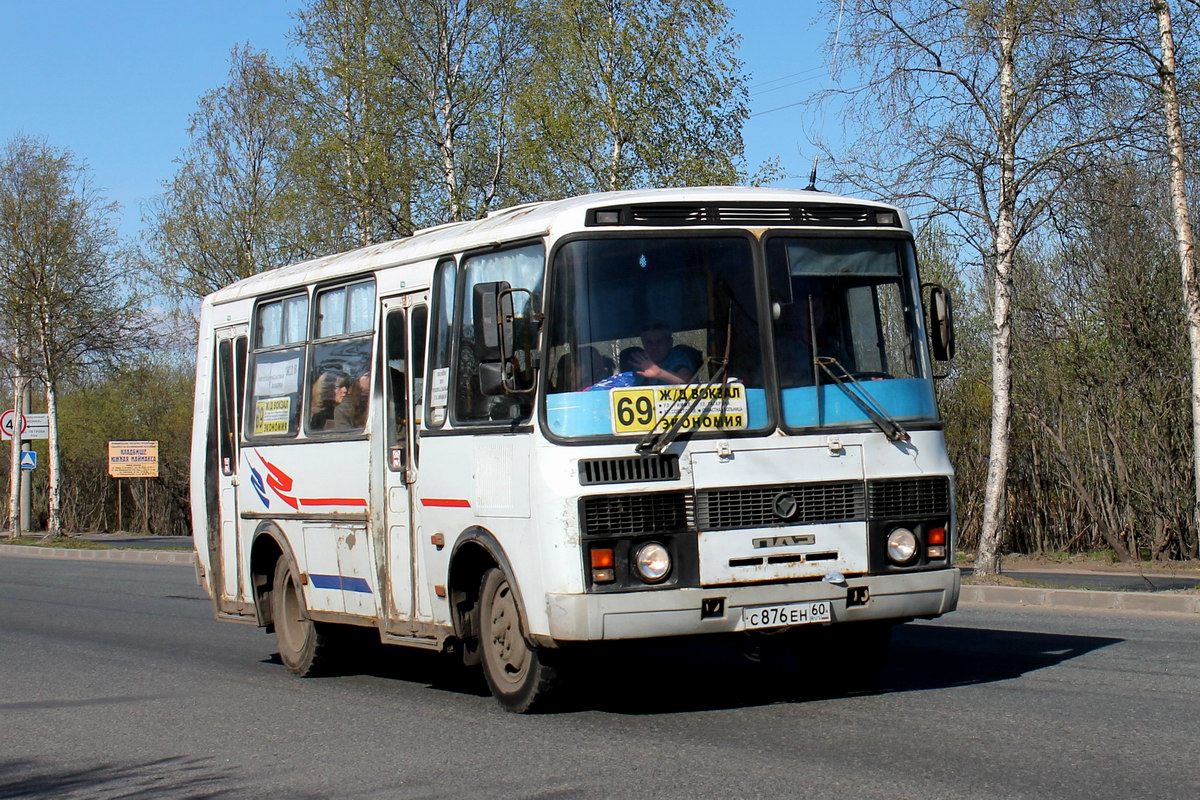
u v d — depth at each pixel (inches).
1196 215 902.4
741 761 294.4
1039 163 703.1
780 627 336.2
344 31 1250.6
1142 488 1002.7
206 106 1620.3
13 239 1692.9
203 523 548.1
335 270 457.4
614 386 335.0
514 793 278.4
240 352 523.2
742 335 346.0
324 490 455.8
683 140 991.6
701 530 332.2
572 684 360.5
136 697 447.8
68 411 2113.7
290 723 385.4
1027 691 367.9
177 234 1620.3
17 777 332.2
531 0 1222.9
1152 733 306.5
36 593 913.5
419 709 396.2
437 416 391.2
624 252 344.2
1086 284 1029.8
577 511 327.9
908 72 727.7
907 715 338.6
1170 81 658.2
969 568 783.7
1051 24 679.7
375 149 1229.7
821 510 342.0
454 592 382.3
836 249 359.9
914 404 358.9
